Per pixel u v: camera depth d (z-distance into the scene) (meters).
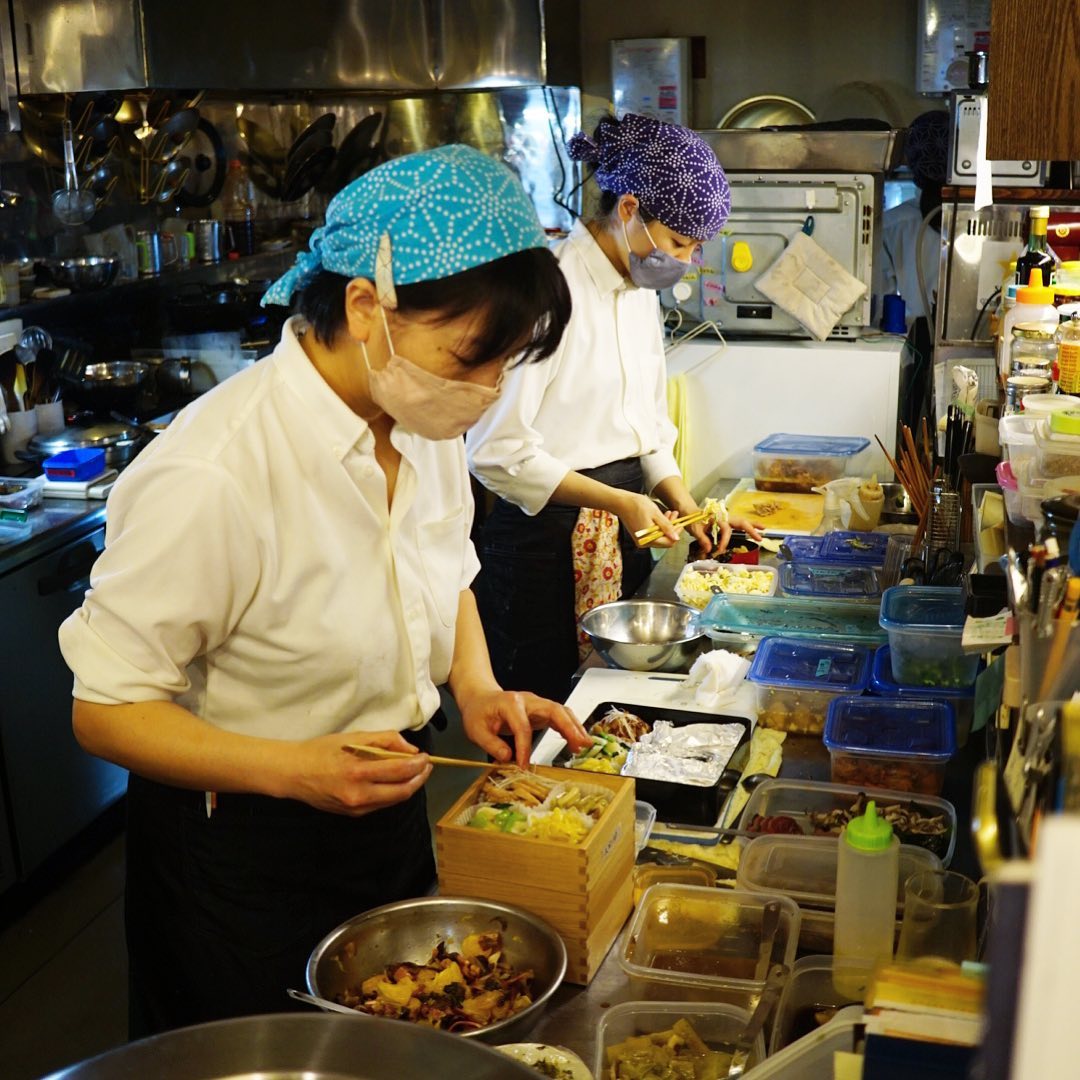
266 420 1.43
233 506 1.39
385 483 1.51
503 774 1.61
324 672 1.53
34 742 3.05
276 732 1.56
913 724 1.90
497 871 1.44
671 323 4.03
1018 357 2.28
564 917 1.43
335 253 1.35
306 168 4.71
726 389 3.87
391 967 1.41
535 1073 0.92
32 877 3.22
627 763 1.86
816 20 4.74
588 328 2.84
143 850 1.66
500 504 2.99
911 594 2.16
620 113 4.91
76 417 3.87
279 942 1.63
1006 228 3.38
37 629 3.03
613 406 2.94
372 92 4.91
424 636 1.61
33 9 3.47
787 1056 1.03
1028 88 1.54
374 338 1.35
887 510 3.26
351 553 1.51
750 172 3.79
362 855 1.65
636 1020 1.31
